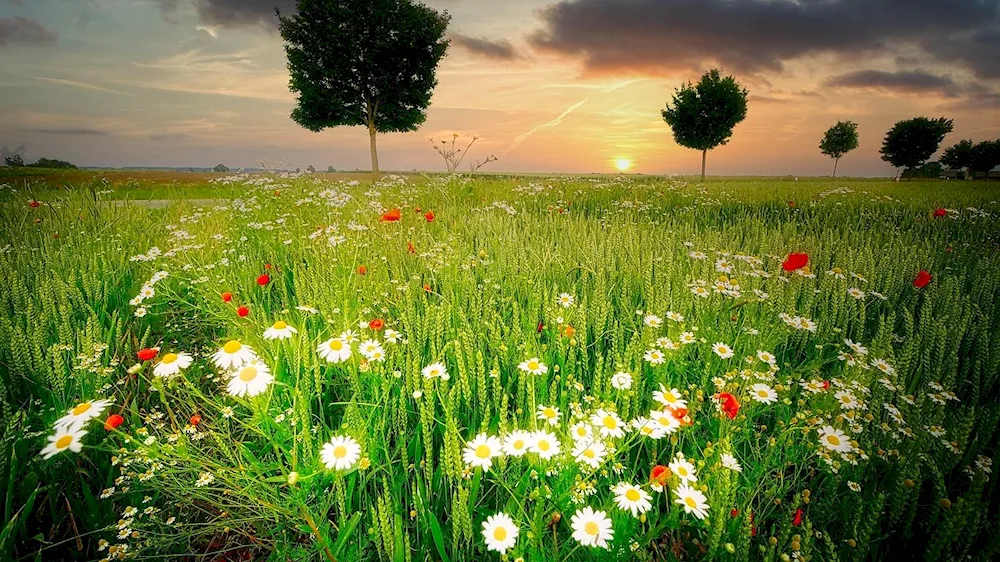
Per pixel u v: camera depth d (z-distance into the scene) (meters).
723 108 35.50
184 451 1.51
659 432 1.53
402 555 1.38
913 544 1.57
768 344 2.41
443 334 2.54
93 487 1.87
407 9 26.56
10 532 1.43
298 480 1.51
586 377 2.29
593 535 1.19
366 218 4.54
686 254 4.09
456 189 8.66
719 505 1.35
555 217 6.79
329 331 2.46
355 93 26.80
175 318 3.20
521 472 1.73
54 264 3.38
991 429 1.73
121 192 7.95
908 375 2.33
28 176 10.00
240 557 1.68
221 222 5.32
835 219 7.07
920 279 2.91
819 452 1.58
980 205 8.42
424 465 1.88
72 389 2.07
